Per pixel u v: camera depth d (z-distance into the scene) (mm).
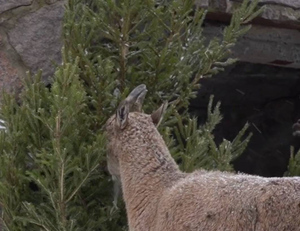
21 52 12891
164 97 11266
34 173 10156
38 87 10578
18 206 10523
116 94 10766
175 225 8680
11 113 10695
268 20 14469
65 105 9719
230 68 16641
